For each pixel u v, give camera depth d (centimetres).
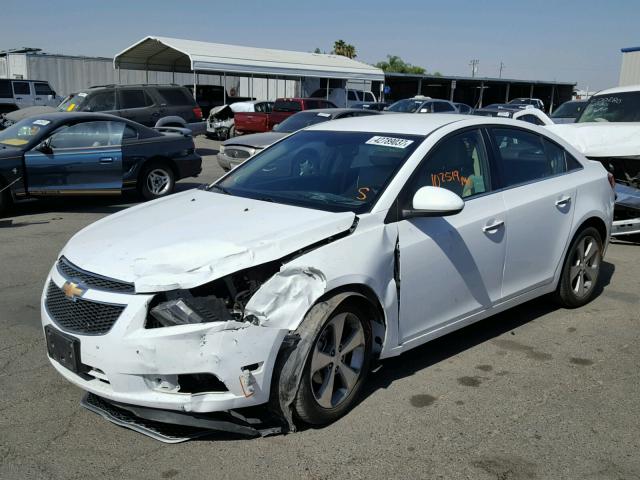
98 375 321
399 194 387
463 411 371
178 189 1238
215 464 315
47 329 344
